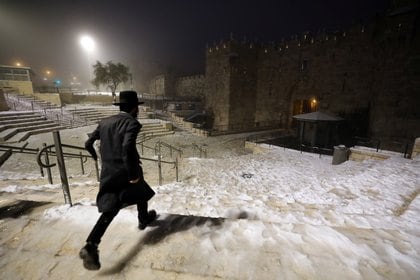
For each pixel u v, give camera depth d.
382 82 18.97
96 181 6.34
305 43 25.03
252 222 2.54
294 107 27.83
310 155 13.17
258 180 8.23
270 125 29.22
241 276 1.83
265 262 1.95
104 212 1.88
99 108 22.39
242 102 29.59
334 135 17.12
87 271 1.92
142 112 25.31
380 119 19.17
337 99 23.02
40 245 2.20
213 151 16.25
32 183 5.86
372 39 19.89
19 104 18.86
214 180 8.18
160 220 2.58
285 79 27.45
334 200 4.73
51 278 1.85
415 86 17.06
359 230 2.40
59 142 2.68
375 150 9.95
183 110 34.50
